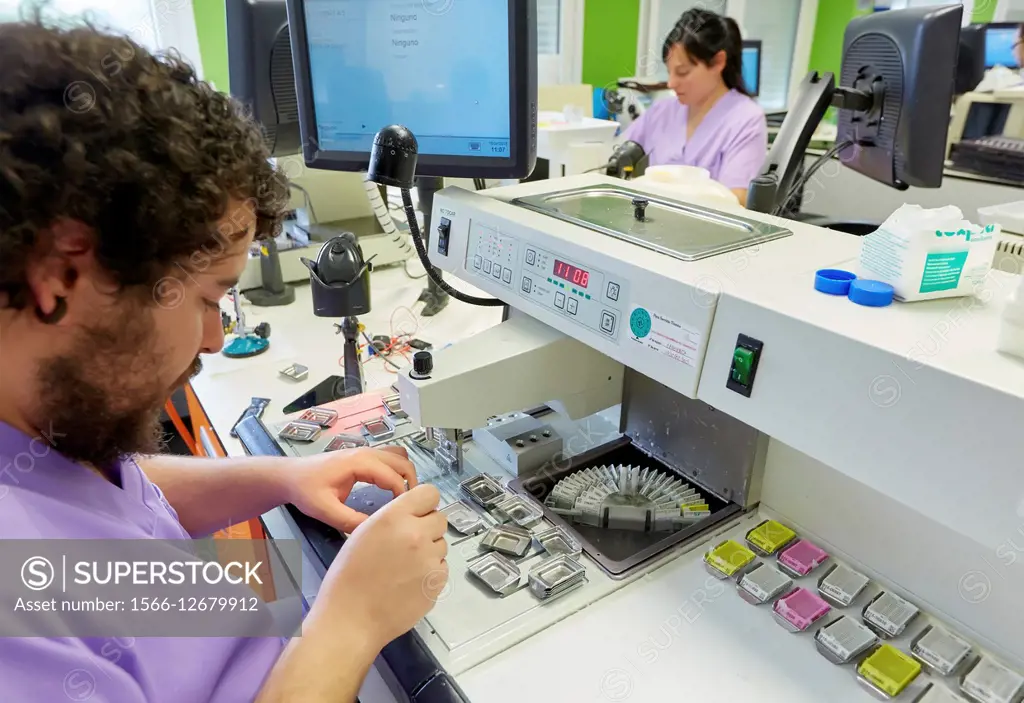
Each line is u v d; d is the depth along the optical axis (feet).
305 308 5.41
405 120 3.28
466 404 2.71
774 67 13.96
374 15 3.12
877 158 4.37
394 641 2.12
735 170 6.79
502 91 3.00
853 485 2.38
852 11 13.12
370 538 2.04
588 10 11.34
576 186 3.49
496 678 2.04
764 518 2.72
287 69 4.81
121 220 1.26
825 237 2.58
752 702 1.97
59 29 1.31
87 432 1.52
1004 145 8.16
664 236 2.61
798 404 1.89
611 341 2.44
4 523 1.38
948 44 3.76
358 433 3.27
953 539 2.12
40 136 1.18
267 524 3.14
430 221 3.51
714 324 2.08
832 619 2.23
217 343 1.70
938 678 2.03
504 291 2.93
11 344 1.33
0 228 1.18
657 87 10.30
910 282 1.89
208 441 3.84
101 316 1.34
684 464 2.99
